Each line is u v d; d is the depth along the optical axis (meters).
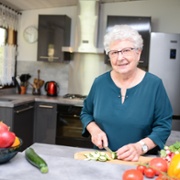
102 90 1.54
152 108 1.43
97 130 1.50
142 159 1.27
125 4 4.05
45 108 3.67
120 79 1.49
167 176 0.87
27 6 4.02
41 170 0.96
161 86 1.46
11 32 4.14
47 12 4.23
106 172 1.00
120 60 1.37
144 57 3.64
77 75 4.25
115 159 1.25
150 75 1.49
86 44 3.86
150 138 1.37
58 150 1.39
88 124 1.59
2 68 3.93
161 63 3.48
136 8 4.03
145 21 3.63
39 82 4.23
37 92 4.20
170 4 3.94
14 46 4.21
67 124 3.64
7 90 4.05
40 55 3.92
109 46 1.39
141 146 1.32
